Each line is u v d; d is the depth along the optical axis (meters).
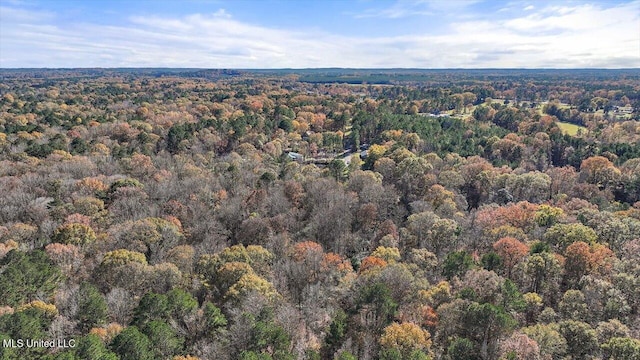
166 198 98.94
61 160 117.12
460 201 108.12
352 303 58.31
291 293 65.81
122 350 40.75
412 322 53.06
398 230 93.12
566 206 98.12
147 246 73.31
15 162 114.12
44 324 46.59
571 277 64.25
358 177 115.94
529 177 113.19
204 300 60.62
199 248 78.31
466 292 54.31
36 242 73.81
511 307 54.62
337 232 90.19
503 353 45.09
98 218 84.38
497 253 68.56
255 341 46.19
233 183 112.81
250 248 72.25
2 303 49.66
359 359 47.72
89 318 48.44
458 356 46.00
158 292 60.09
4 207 84.31
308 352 47.81
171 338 45.38
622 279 57.22
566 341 47.78
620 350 43.72
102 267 61.38
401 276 59.41
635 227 75.62
